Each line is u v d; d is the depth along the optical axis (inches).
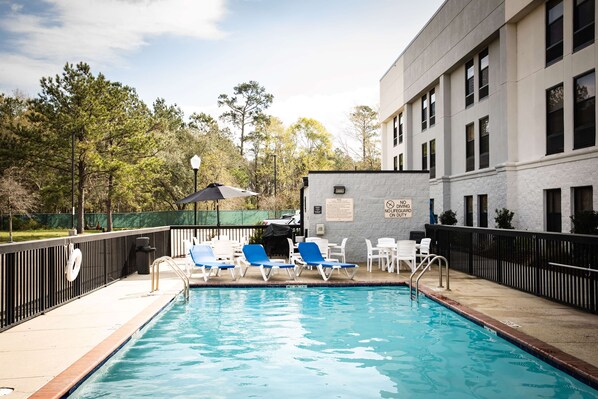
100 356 220.7
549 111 669.9
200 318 333.1
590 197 589.9
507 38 740.0
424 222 624.1
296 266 494.6
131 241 510.6
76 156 1341.0
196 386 205.3
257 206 2174.0
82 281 378.3
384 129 1496.1
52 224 1828.2
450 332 295.0
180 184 1883.6
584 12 591.5
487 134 839.7
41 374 195.6
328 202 617.0
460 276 495.2
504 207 741.9
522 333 266.2
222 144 2272.4
